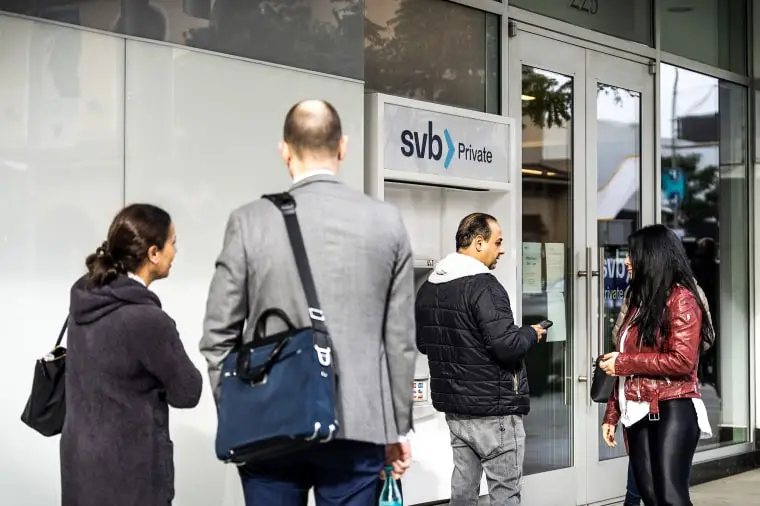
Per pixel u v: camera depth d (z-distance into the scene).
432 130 5.63
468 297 4.55
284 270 2.75
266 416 2.65
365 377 2.77
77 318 3.20
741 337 8.70
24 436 3.91
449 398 4.62
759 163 8.73
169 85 4.39
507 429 4.61
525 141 6.55
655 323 4.31
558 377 6.75
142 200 4.29
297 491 2.88
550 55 6.74
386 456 2.97
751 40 8.70
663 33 7.80
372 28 5.68
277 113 4.81
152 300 3.21
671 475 4.29
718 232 8.44
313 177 2.87
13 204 3.92
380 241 2.83
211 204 4.54
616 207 7.29
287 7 4.86
